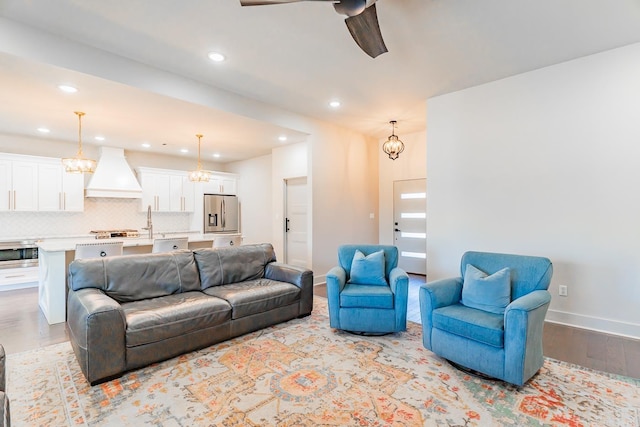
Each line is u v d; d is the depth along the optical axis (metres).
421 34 2.82
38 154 5.54
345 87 3.96
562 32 2.81
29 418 1.87
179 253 3.44
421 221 6.23
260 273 3.95
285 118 4.76
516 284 2.55
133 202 6.76
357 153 6.12
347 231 5.89
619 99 3.09
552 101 3.45
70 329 2.70
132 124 4.58
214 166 8.06
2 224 5.29
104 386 2.22
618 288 3.13
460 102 4.09
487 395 2.11
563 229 3.41
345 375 2.37
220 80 3.72
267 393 2.14
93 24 2.62
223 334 2.92
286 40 2.88
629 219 3.07
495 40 2.93
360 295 3.07
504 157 3.77
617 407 1.97
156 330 2.49
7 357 2.64
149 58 3.19
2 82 3.10
